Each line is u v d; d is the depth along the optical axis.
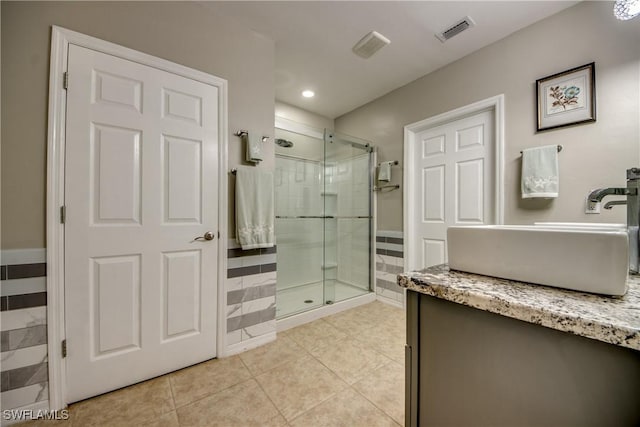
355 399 1.32
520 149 1.86
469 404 0.65
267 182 1.86
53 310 1.22
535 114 1.79
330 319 2.35
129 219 1.40
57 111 1.23
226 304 1.71
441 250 2.41
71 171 1.26
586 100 1.58
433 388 0.71
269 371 1.54
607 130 1.51
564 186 1.66
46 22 1.23
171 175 1.52
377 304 2.77
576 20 1.62
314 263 3.09
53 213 1.22
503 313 0.55
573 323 0.47
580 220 1.60
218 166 1.70
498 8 1.68
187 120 1.58
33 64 1.20
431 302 0.72
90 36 1.31
